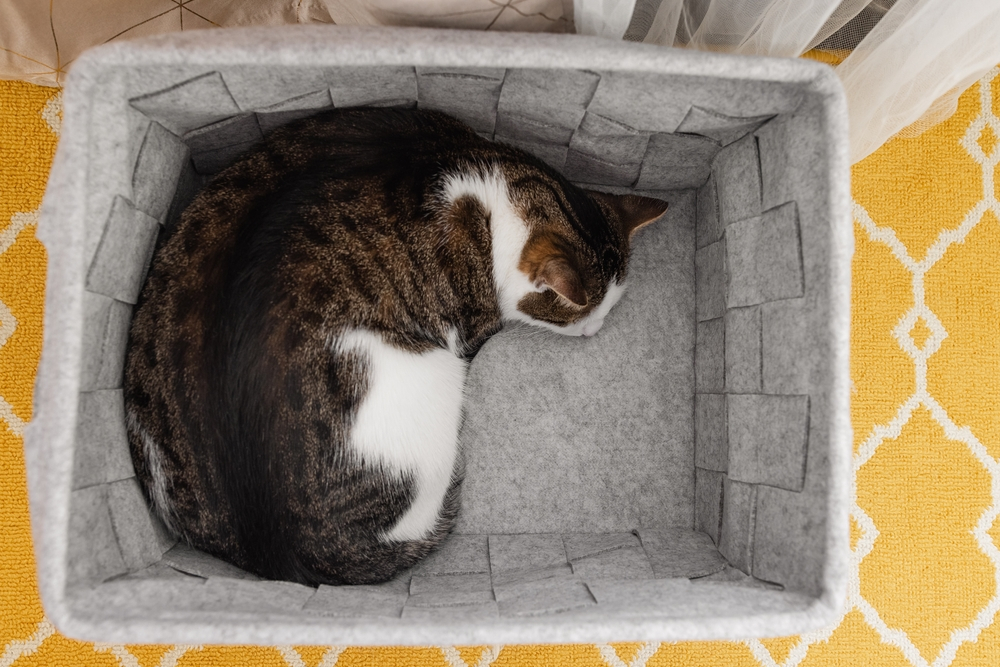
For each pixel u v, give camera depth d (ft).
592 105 3.31
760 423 3.35
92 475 2.92
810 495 2.98
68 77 2.63
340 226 3.25
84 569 2.81
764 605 2.93
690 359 4.26
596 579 3.49
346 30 2.74
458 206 3.50
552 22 3.35
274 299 3.12
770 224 3.28
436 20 3.22
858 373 4.63
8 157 4.21
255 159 3.32
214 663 4.28
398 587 3.53
